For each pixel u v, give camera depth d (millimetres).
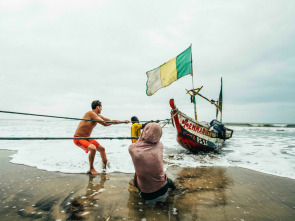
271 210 2672
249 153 7566
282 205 2840
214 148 8344
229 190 3449
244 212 2598
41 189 3361
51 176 4148
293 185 3760
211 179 4129
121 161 5727
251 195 3223
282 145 9844
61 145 8773
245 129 24922
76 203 2805
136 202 2865
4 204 2744
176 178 4203
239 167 5250
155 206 2740
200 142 7406
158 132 2693
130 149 2688
